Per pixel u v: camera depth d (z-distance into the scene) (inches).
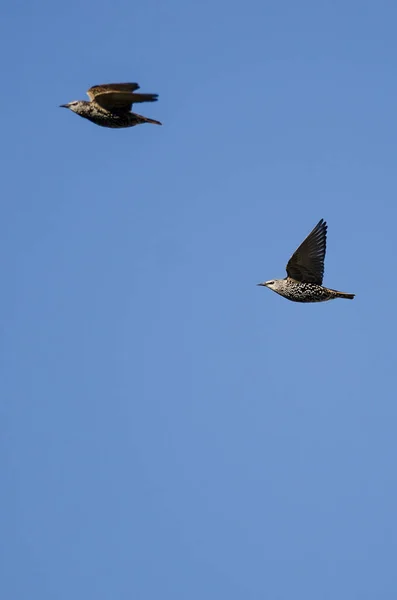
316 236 717.3
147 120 642.2
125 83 615.2
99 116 635.5
